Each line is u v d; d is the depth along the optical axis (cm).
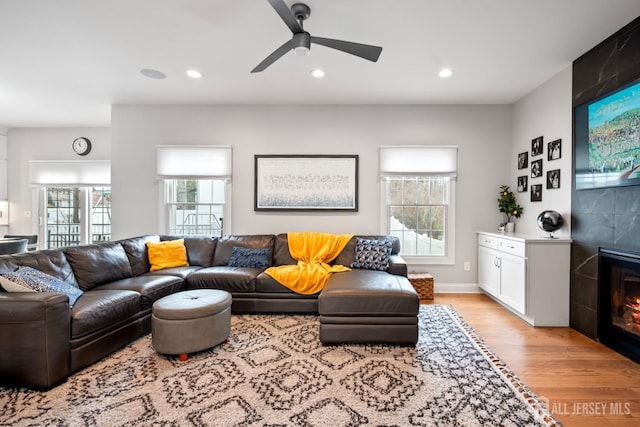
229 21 232
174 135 424
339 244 372
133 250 339
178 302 236
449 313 330
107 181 540
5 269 221
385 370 212
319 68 311
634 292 234
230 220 423
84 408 172
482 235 396
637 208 229
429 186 424
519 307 308
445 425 159
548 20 230
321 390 189
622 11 219
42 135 546
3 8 215
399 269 331
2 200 541
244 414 167
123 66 307
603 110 257
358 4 211
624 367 221
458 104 411
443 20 230
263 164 419
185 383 196
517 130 395
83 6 214
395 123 415
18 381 187
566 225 305
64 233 558
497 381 200
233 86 357
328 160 416
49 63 300
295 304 317
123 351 240
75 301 224
